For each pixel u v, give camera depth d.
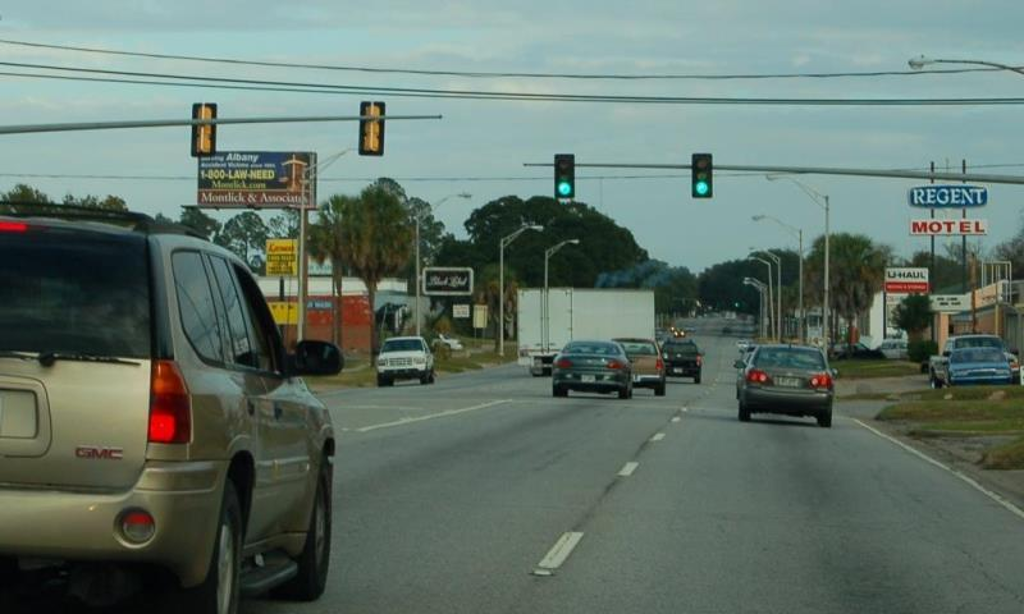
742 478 20.78
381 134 38.50
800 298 95.00
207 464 7.87
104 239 7.90
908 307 104.12
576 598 11.34
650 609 10.98
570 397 45.59
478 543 14.02
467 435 27.56
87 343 7.66
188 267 8.42
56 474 7.54
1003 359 56.97
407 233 83.12
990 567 13.28
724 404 44.78
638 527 15.35
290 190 104.50
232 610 8.50
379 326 115.62
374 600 11.07
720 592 11.73
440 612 10.69
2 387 7.57
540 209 162.38
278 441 9.45
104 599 7.88
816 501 18.22
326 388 58.25
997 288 89.81
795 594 11.73
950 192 91.25
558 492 18.39
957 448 29.03
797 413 34.31
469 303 155.88
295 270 62.34
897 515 17.03
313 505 10.66
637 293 68.81
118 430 7.57
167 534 7.57
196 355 8.11
